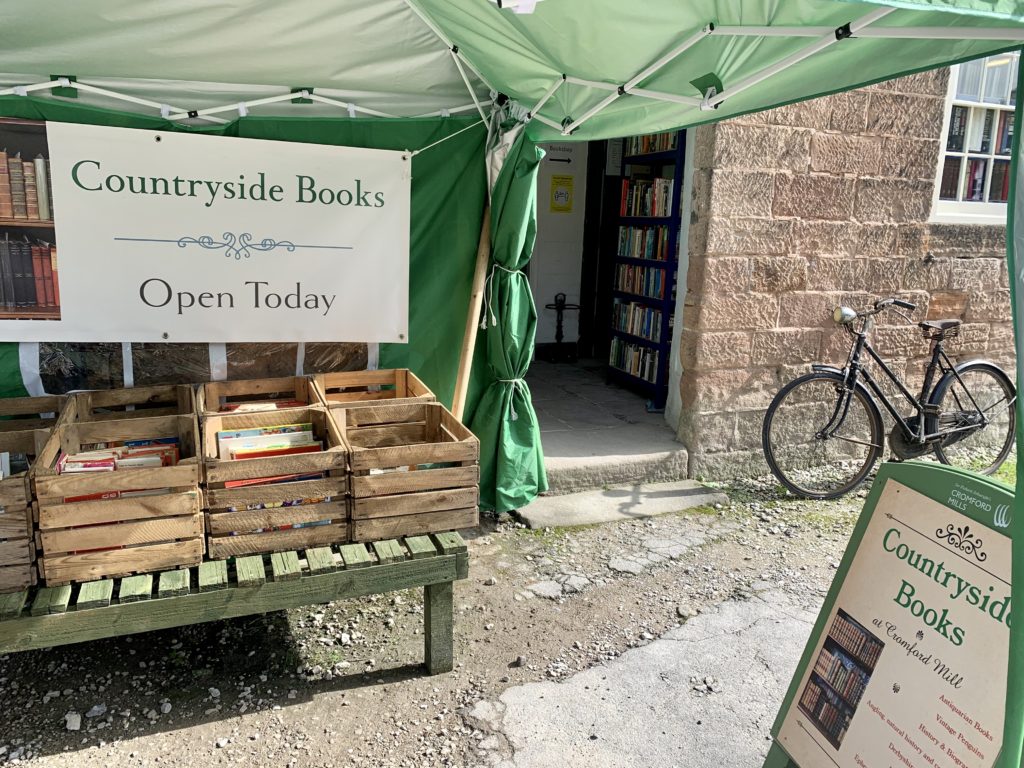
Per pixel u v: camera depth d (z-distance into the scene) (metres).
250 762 2.38
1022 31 1.66
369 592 2.63
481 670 2.88
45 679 2.75
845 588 2.06
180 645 2.98
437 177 3.75
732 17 2.08
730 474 4.86
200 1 2.88
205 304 3.42
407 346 3.87
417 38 3.24
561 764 2.40
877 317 5.07
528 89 3.26
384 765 2.38
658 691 2.78
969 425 4.77
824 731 1.99
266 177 3.40
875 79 2.31
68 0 2.78
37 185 3.12
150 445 2.83
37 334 3.22
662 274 5.50
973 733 1.66
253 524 2.58
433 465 2.98
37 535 2.33
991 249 5.32
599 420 5.24
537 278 6.91
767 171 4.52
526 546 3.88
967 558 1.78
